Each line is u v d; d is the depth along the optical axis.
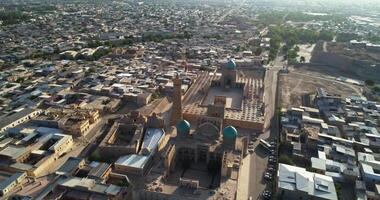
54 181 193.88
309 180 192.12
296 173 197.62
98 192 181.75
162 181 191.12
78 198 179.00
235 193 180.25
